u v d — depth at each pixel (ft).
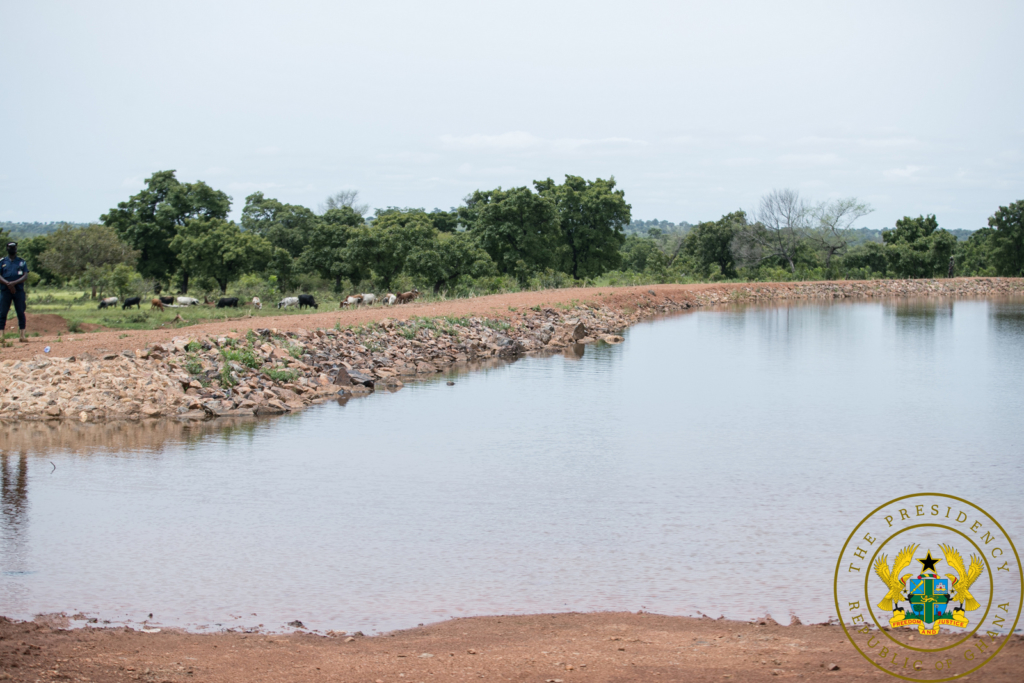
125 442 47.83
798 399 65.72
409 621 23.93
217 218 192.13
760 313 169.27
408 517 34.58
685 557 29.96
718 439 50.75
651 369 83.15
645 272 268.82
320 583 27.09
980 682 18.01
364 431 51.90
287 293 175.52
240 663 19.80
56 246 168.04
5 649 20.07
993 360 92.07
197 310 125.70
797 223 278.26
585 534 32.42
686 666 19.47
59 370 58.29
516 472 42.29
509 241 199.21
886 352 99.55
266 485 39.19
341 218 180.96
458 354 89.66
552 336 108.99
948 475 42.24
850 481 41.01
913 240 296.51
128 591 26.12
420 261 158.20
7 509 34.88
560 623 23.52
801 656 20.24
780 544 31.37
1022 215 283.18
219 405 57.26
